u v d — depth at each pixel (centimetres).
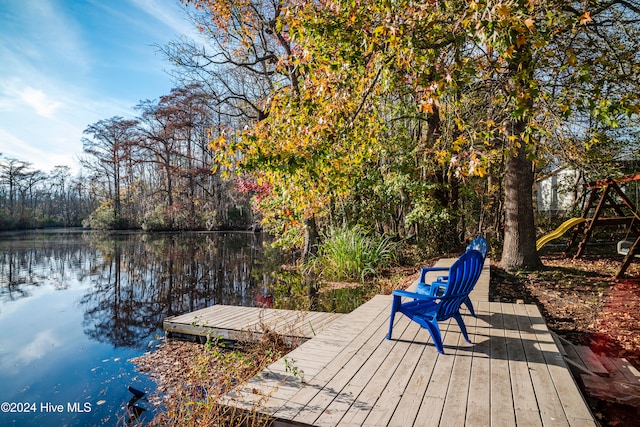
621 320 533
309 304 806
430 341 392
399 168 1210
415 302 407
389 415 248
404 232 1586
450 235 1361
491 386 286
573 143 845
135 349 595
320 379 306
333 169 586
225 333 568
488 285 671
